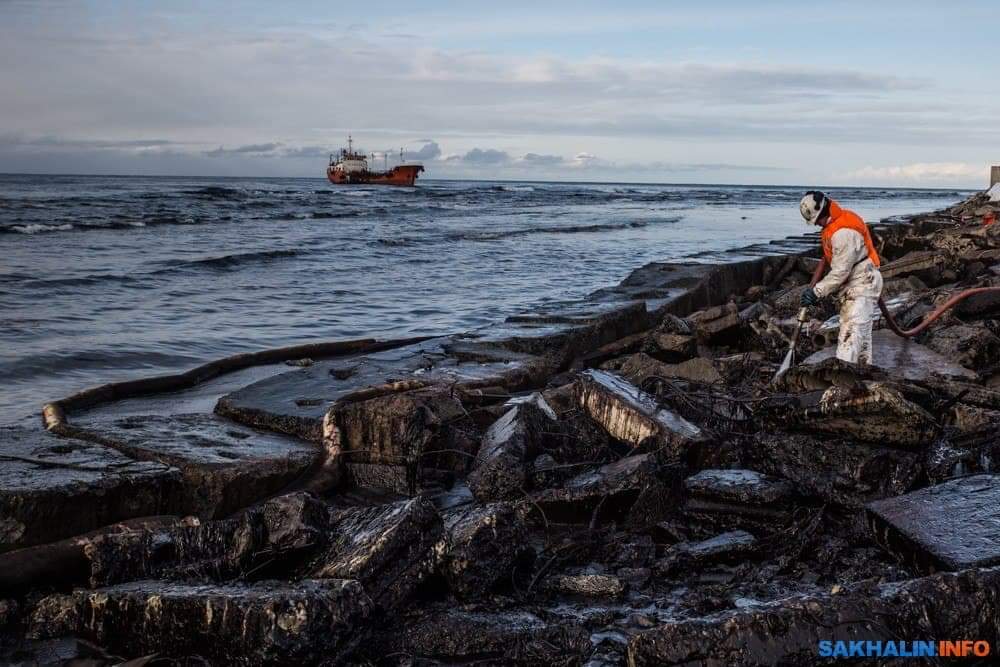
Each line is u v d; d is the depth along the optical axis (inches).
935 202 3759.8
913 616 140.9
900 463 224.8
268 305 630.5
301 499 178.1
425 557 170.7
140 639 153.9
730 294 631.2
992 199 1043.3
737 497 217.5
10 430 256.8
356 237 1210.0
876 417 230.4
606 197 3705.7
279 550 171.2
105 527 201.6
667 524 215.5
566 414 275.9
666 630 135.9
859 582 165.8
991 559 166.6
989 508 187.6
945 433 237.0
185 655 148.8
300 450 257.4
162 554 178.1
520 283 789.9
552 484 232.2
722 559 198.8
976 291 350.9
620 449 259.9
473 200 2751.0
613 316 449.1
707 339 423.5
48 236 1066.1
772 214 2407.7
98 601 158.2
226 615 144.1
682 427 248.7
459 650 154.9
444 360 366.3
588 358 411.2
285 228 1359.5
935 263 568.7
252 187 3882.9
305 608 140.8
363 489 251.9
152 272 757.3
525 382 348.5
